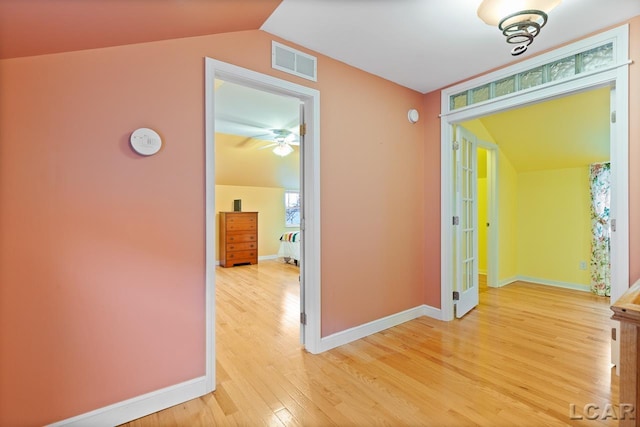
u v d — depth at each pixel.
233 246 6.18
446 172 3.07
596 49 2.14
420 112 3.24
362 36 2.15
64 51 1.44
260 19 1.93
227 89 3.12
